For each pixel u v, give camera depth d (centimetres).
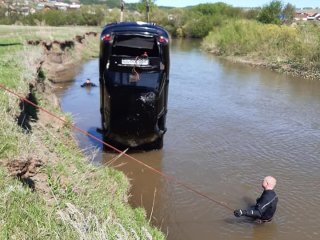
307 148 1498
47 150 926
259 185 1168
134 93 1234
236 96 2333
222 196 1092
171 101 2106
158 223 942
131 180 1152
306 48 3553
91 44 4062
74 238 577
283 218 999
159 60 1283
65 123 1355
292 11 7281
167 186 1130
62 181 792
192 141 1495
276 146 1502
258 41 4312
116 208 845
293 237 925
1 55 1614
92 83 2297
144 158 1310
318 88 2714
